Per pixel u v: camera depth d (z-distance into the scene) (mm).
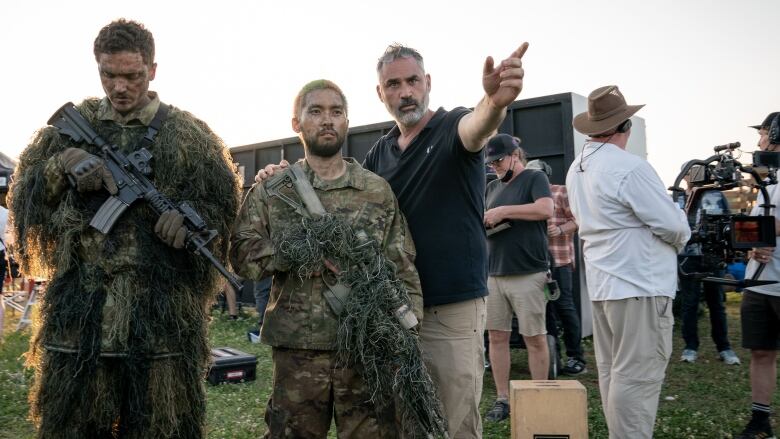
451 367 3061
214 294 2955
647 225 3393
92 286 2658
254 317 10352
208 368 2943
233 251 2824
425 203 3059
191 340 2791
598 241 3590
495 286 4922
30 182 2734
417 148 3125
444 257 3035
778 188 4219
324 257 2670
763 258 4020
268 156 10719
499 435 4418
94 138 2742
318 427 2686
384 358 2637
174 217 2615
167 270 2723
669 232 3367
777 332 4230
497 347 4934
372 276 2660
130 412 2596
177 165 2777
